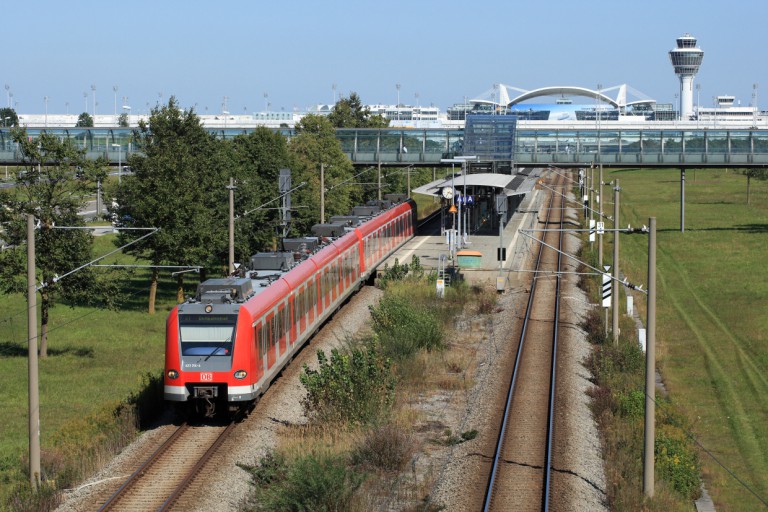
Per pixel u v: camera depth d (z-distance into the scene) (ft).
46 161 208.85
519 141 433.48
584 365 193.98
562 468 122.72
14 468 122.01
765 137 415.23
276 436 135.44
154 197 251.19
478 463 124.26
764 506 129.39
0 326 245.24
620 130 426.10
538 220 462.60
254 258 181.47
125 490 109.19
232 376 136.46
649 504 115.65
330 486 102.94
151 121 267.59
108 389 178.29
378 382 144.97
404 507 107.24
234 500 107.96
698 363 210.18
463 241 356.38
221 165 276.41
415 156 437.58
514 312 245.65
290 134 426.51
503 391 164.66
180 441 129.90
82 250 205.57
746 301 279.49
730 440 159.63
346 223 266.77
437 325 204.33
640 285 301.02
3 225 202.90
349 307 240.73
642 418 153.69
